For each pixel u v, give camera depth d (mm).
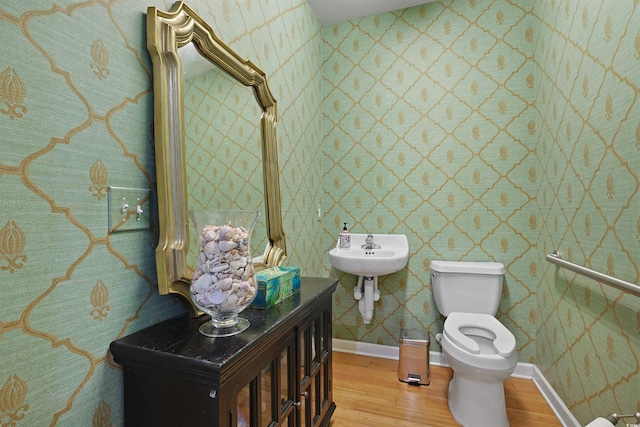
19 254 583
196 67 1026
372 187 2322
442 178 2156
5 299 562
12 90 574
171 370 708
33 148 606
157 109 851
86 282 705
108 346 754
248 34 1390
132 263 819
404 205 2246
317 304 1240
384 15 2264
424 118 2189
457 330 1677
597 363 1271
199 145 1038
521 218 2000
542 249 1862
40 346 616
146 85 866
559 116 1612
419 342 1964
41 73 620
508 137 2014
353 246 2295
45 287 625
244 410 811
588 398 1338
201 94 1050
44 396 622
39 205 615
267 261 1451
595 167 1278
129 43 817
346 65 2367
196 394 694
